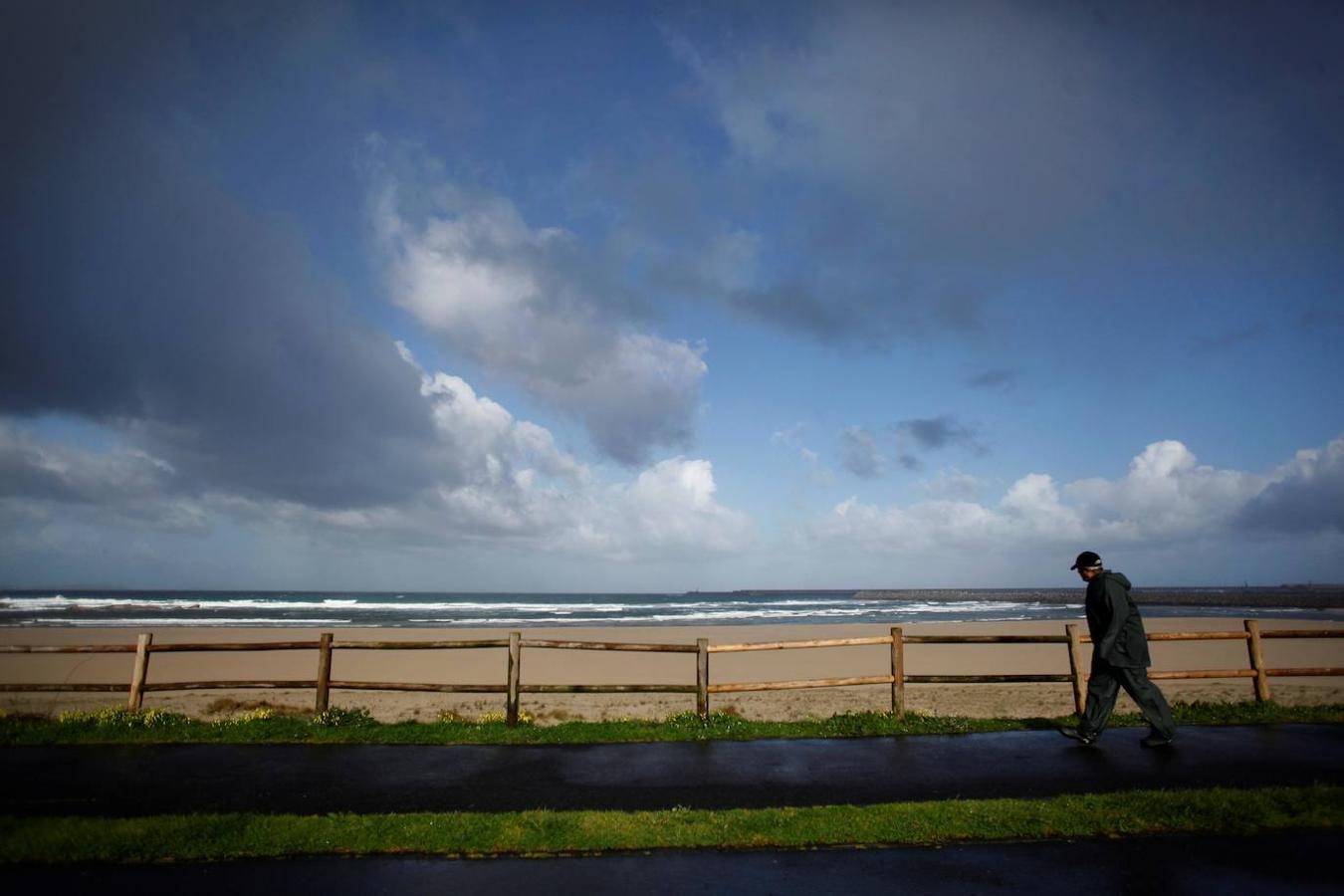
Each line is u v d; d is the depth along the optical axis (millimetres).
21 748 8703
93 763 8070
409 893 4891
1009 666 21656
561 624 51688
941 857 5453
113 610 68625
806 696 15742
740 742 9070
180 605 80188
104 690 10273
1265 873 5141
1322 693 14445
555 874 5188
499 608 83312
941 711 13781
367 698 15516
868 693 16109
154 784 7328
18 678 18938
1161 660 22938
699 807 6637
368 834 5816
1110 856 5441
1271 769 7625
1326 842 5660
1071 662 10312
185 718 10117
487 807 6668
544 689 10031
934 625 44438
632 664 22375
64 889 4930
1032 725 9711
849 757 8305
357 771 7828
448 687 10141
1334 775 7414
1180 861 5340
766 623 53469
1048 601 119375
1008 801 6508
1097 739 8945
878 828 5910
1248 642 10789
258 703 14562
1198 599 102500
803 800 6812
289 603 92750
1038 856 5453
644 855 5520
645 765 8047
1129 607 8680
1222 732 9242
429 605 91562
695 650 10188
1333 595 123312
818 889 4945
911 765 7949
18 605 74312
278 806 6691
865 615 69500
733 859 5438
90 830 5789
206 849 5531
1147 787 7023
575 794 7031
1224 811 6141
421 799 6891
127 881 5055
